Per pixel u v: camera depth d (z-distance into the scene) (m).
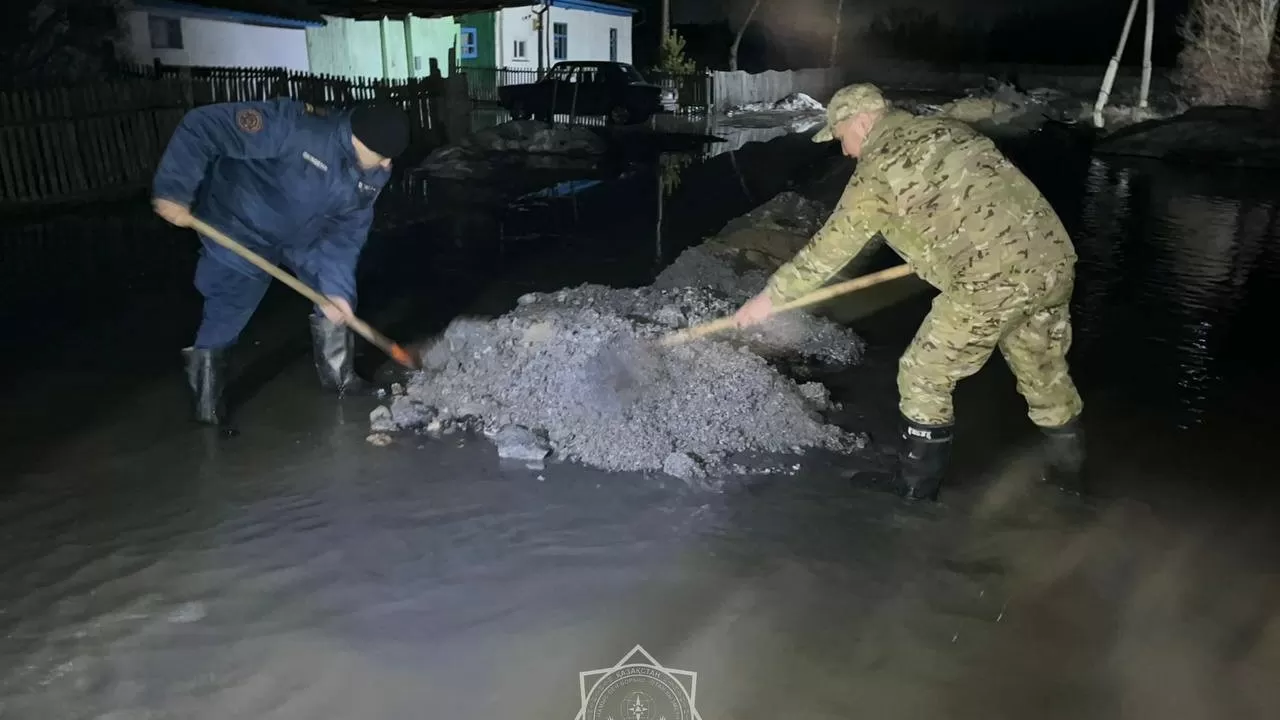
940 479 3.97
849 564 3.51
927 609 3.24
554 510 3.89
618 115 22.12
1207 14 24.95
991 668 2.95
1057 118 25.02
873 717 2.72
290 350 5.85
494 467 4.28
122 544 3.59
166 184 4.08
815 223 9.30
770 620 3.16
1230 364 5.86
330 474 4.19
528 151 16.28
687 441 4.44
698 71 35.00
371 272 7.90
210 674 2.87
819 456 4.42
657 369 4.74
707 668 2.92
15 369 5.46
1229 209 12.12
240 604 3.22
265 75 17.88
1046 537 3.72
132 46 17.58
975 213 3.55
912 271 4.00
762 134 21.36
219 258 4.43
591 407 4.58
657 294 6.24
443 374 5.06
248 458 4.34
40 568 3.42
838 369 5.57
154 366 5.54
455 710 2.72
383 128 4.24
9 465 4.23
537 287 7.40
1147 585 3.40
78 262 8.30
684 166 15.25
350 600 3.25
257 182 4.31
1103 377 5.59
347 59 23.31
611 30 34.34
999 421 4.86
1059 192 13.56
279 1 20.86
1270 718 2.74
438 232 9.70
